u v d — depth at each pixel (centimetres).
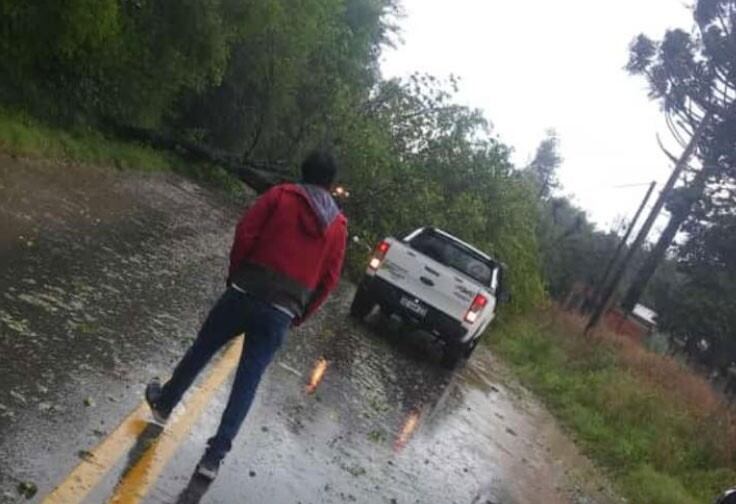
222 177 2364
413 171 1966
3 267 707
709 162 3709
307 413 718
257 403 684
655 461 1178
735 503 706
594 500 873
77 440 473
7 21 1319
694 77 3706
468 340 1263
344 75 2845
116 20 1493
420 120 2103
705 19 3722
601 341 2355
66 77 1591
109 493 430
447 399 1057
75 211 1055
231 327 506
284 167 2427
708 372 3916
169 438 531
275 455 586
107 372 589
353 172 1922
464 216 1953
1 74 1395
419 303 1271
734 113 3584
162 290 883
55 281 736
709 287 4012
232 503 481
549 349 1931
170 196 1636
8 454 425
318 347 1009
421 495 640
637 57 3828
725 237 4069
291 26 2348
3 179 1036
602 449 1175
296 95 2633
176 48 1797
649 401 1472
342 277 1839
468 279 1255
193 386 646
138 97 1881
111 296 773
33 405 489
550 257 4594
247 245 494
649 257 3984
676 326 3978
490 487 746
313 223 502
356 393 865
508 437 1006
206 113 2517
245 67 2397
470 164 2078
